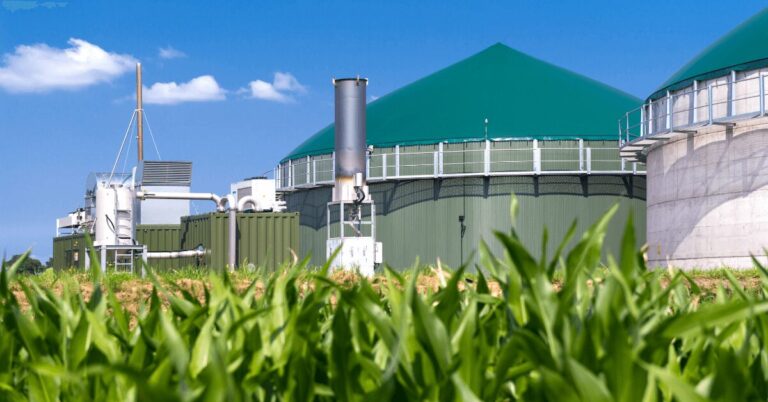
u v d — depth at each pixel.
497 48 66.75
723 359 1.36
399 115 59.22
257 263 41.62
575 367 1.36
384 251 56.22
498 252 53.03
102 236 40.75
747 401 1.54
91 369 1.26
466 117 56.03
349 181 39.38
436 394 1.62
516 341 1.62
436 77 64.94
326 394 1.84
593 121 55.78
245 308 2.29
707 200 40.06
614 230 53.88
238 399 1.33
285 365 1.88
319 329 2.44
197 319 2.38
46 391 1.96
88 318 1.95
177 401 1.24
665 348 1.74
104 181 41.44
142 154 60.25
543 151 53.69
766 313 2.01
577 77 64.75
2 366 2.04
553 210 53.53
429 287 2.90
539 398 1.59
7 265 2.38
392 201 56.03
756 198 38.03
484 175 53.16
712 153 39.84
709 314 1.61
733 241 38.78
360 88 39.84
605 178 54.12
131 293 9.22
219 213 42.34
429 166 54.72
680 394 1.23
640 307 2.10
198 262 43.62
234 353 1.85
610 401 1.33
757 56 37.91
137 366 1.96
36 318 2.34
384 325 1.80
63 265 46.91
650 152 44.88
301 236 61.00
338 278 7.81
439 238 54.41
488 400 1.66
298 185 60.03
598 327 1.72
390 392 1.52
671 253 42.16
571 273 1.98
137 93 60.62
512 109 56.41
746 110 38.28
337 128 39.69
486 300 2.27
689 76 40.69
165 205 48.69
